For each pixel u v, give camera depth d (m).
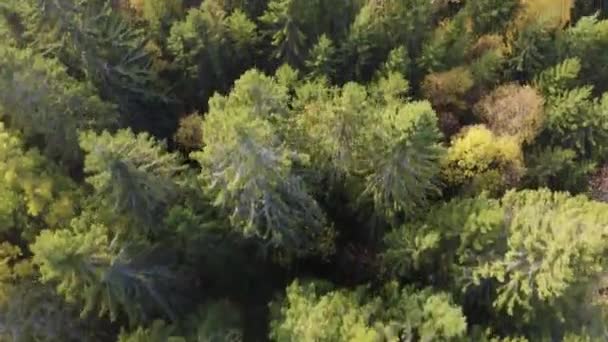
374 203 21.75
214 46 25.00
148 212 20.47
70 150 23.08
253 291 24.08
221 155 18.48
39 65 20.89
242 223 20.36
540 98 25.12
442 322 18.92
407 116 17.86
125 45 24.30
